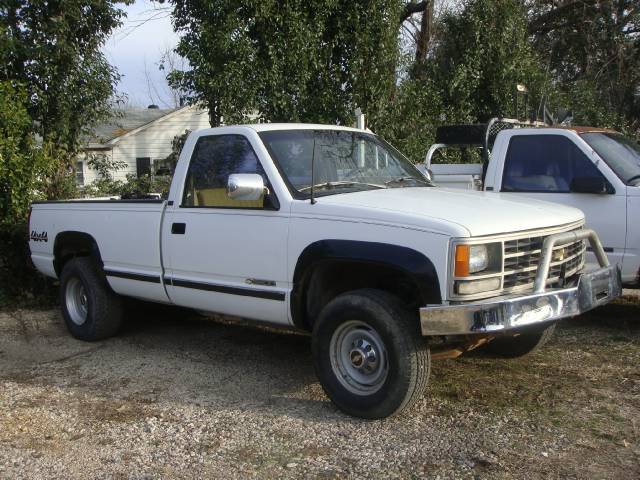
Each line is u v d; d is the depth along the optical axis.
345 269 4.93
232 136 5.48
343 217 4.61
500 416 4.58
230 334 7.12
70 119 11.50
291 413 4.82
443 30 16.48
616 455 3.97
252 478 3.88
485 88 15.91
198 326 7.52
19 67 10.95
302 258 4.79
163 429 4.63
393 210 4.47
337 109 12.25
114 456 4.24
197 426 4.66
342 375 4.68
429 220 4.26
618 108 19.67
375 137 6.22
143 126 24.66
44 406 5.14
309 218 4.78
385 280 4.87
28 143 9.49
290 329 5.21
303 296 4.92
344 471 3.91
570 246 4.83
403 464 3.96
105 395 5.36
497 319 4.09
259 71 11.27
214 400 5.16
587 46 19.95
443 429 4.41
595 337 6.46
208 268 5.47
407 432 4.39
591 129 7.26
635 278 6.34
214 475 3.94
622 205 6.36
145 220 6.02
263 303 5.11
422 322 4.20
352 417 4.66
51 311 8.56
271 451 4.22
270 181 5.08
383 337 4.39
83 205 6.77
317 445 4.27
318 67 11.89
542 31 21.17
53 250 7.19
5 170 8.77
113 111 14.73
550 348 6.14
